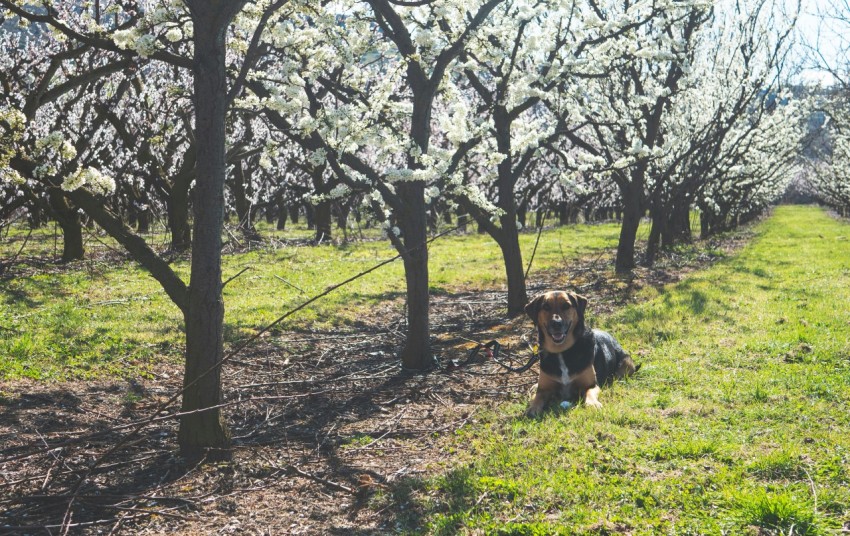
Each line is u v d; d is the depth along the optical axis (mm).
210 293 6348
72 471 5609
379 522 5004
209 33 6086
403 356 10008
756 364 8336
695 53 22266
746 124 27047
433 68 10305
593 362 7621
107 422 7402
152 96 20812
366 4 10641
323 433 7234
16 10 6477
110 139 22375
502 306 15031
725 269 18828
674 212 25688
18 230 29938
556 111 15445
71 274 17719
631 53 13945
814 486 4621
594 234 36500
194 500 5508
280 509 5359
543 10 12367
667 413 6633
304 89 9906
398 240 9883
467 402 8156
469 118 11383
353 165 9898
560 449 5797
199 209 6281
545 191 41500
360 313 14328
